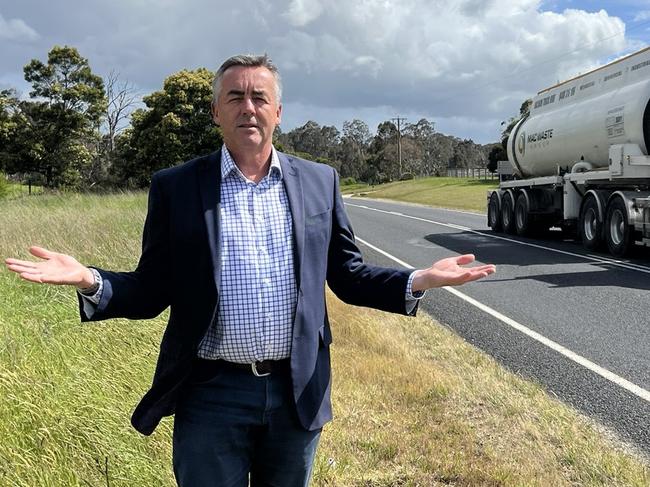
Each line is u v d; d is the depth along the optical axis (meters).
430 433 4.06
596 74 15.41
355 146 117.44
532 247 15.06
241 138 2.23
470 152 122.12
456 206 35.75
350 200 48.66
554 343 6.48
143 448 3.28
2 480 2.69
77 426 3.15
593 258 12.81
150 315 2.33
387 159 104.50
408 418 4.29
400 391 4.74
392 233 19.11
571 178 15.30
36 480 2.77
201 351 2.20
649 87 12.81
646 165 12.74
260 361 2.21
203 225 2.17
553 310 8.00
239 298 2.17
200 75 41.66
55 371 3.59
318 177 2.38
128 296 2.22
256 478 2.42
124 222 11.88
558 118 16.56
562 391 5.07
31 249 2.08
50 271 2.05
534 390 4.93
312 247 2.28
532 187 17.89
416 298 2.37
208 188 2.21
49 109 38.62
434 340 6.46
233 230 2.20
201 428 2.22
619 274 10.62
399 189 64.56
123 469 3.06
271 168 2.28
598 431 4.26
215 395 2.22
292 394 2.22
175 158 39.75
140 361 4.34
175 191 2.22
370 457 3.73
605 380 5.33
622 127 13.39
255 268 2.19
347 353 5.67
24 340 3.98
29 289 5.73
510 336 6.80
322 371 2.32
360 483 3.46
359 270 2.44
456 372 5.34
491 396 4.71
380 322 6.96
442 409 4.45
